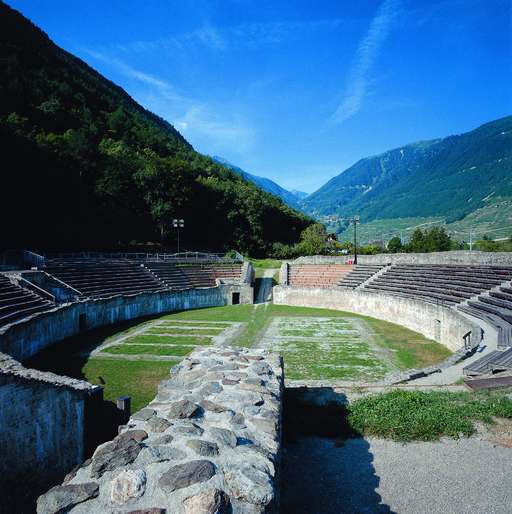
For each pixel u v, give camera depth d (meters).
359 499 9.11
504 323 25.66
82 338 31.36
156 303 44.91
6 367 13.76
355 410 13.48
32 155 63.81
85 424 13.63
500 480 9.73
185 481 5.79
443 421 12.38
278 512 6.62
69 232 65.12
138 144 116.94
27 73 102.75
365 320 40.91
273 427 7.73
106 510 5.29
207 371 10.77
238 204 97.50
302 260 66.38
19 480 11.33
